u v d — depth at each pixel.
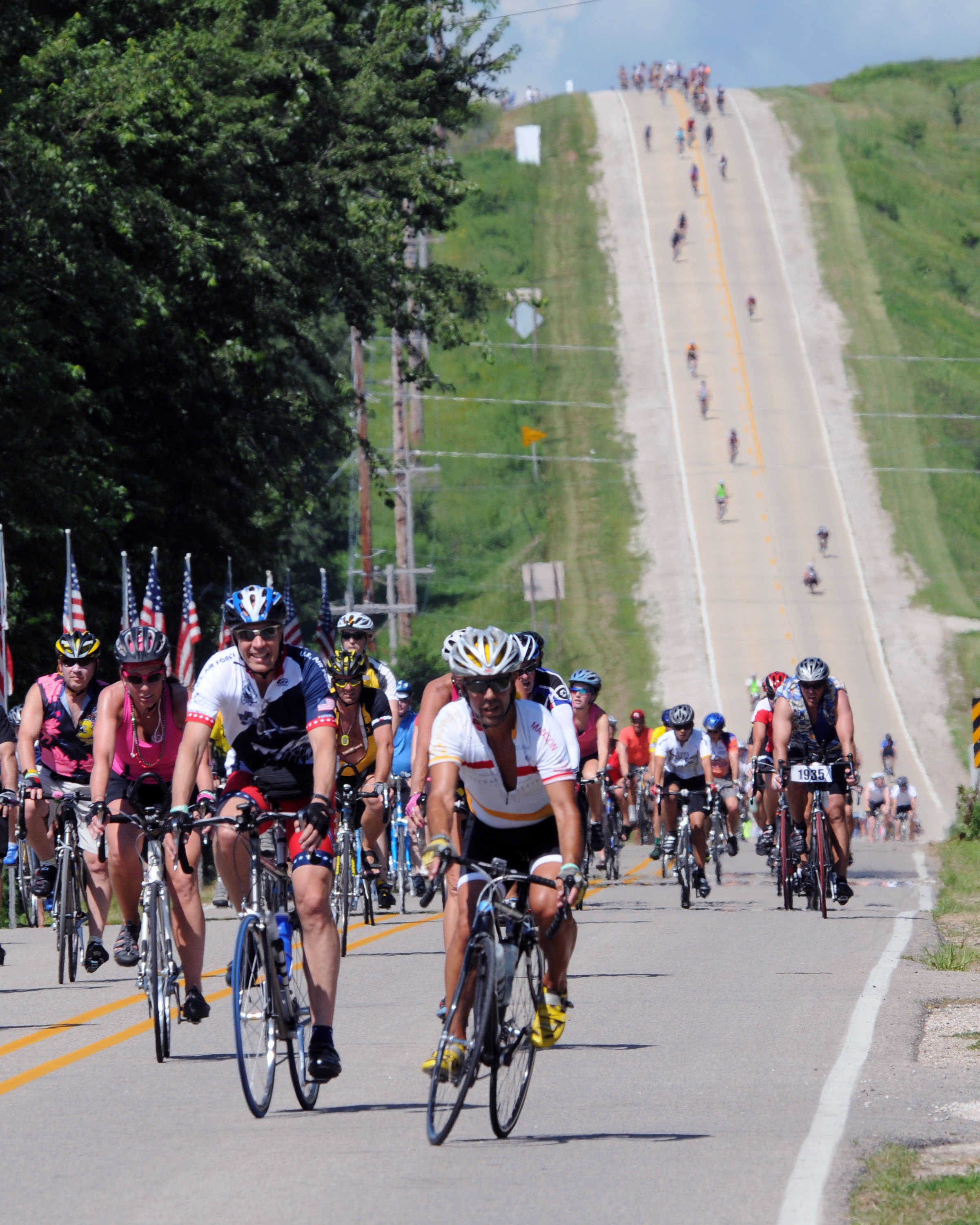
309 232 108.19
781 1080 27.55
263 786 28.00
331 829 26.06
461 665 23.77
